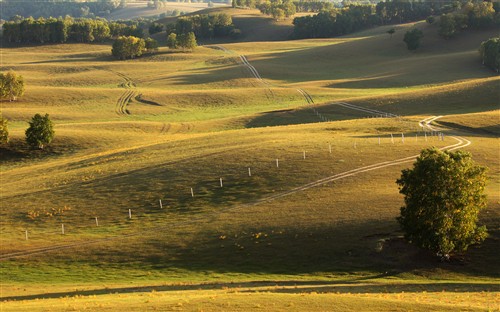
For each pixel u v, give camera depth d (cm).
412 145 10562
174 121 18038
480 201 6450
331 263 6488
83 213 8594
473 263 6312
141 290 5900
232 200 8494
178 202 8638
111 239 7544
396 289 5644
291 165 9562
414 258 6469
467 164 6456
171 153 11531
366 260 6488
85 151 14300
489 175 8744
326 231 7075
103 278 6469
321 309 4609
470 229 6350
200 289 5812
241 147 10988
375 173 8969
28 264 6956
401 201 7700
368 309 4616
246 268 6519
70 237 7744
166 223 7925
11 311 4659
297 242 6931
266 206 8088
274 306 4691
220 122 16988
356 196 8044
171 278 6362
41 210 8869
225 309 4603
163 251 7069
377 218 7244
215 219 7844
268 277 6253
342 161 9625
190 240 7281
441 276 6128
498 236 6619
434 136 11688
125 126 16575
